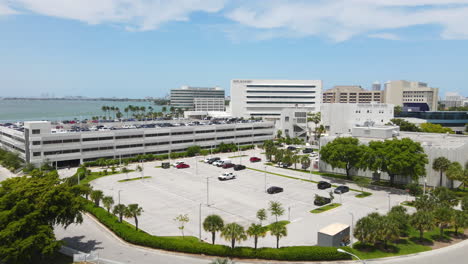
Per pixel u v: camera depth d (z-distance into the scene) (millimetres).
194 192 78562
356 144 91312
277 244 44844
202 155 135250
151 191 79500
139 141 126250
